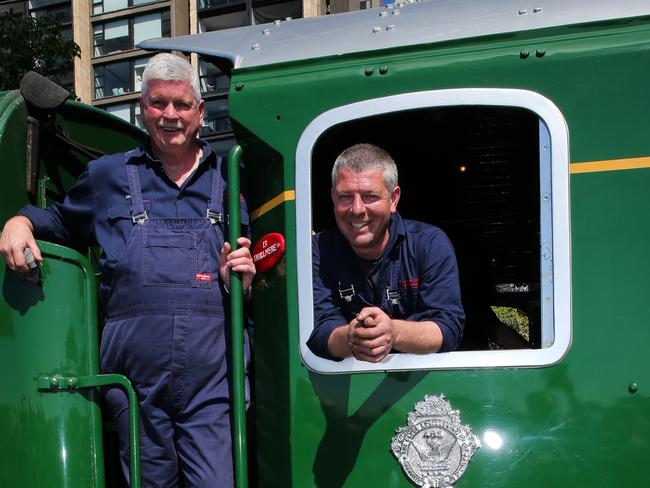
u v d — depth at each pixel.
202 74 22.83
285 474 2.10
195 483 2.20
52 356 2.18
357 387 2.05
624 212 1.95
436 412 1.99
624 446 1.89
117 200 2.31
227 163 2.22
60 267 2.22
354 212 2.03
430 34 2.13
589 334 1.94
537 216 2.32
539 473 1.92
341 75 2.15
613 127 1.97
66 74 10.71
